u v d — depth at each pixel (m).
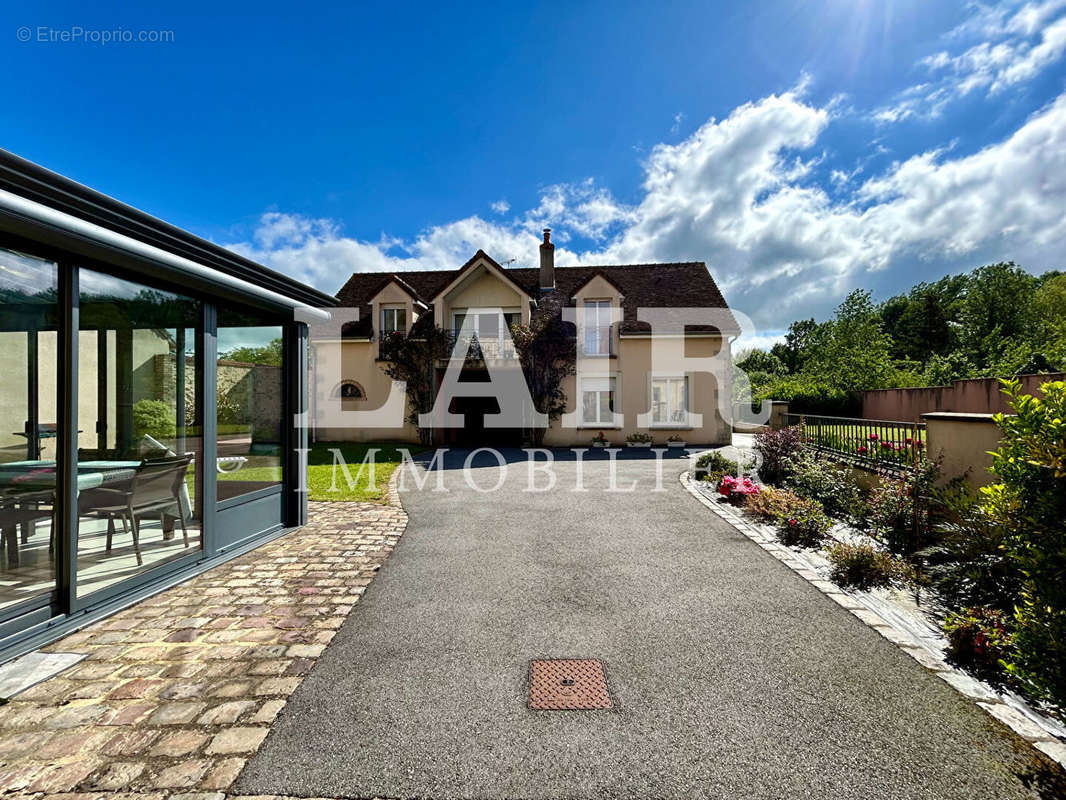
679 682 3.02
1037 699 2.59
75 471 3.79
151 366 4.97
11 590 3.57
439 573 4.99
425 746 2.45
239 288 5.33
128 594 4.30
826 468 7.64
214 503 5.37
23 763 2.31
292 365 6.80
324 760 2.35
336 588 4.59
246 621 3.88
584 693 2.90
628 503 8.23
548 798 2.13
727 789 2.18
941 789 2.18
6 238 3.40
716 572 4.99
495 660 3.29
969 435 5.12
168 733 2.53
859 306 25.22
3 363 3.76
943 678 3.05
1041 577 2.66
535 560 5.39
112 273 4.17
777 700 2.83
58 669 3.14
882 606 4.14
